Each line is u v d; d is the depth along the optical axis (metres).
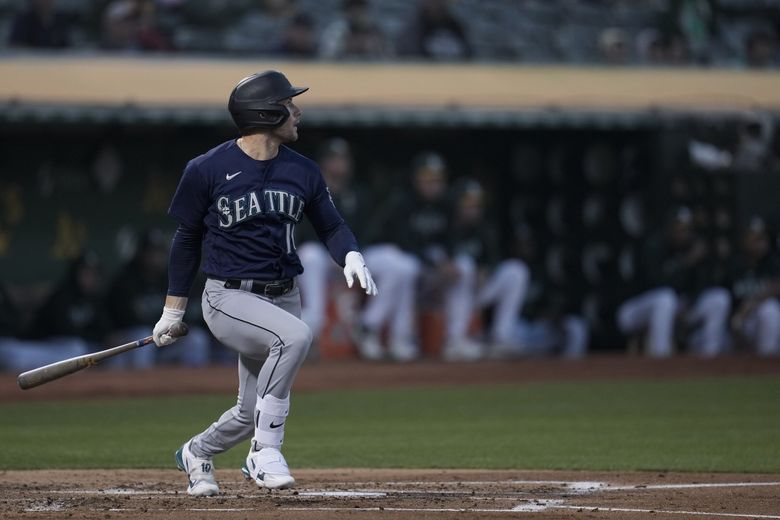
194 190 20.88
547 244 68.00
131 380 51.94
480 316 66.25
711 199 65.69
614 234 66.44
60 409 42.94
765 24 82.12
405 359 62.34
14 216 60.44
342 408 43.31
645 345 66.50
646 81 68.50
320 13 72.19
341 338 62.34
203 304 21.38
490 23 76.31
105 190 62.03
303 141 65.44
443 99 62.56
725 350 67.38
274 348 20.44
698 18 78.62
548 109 63.28
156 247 60.25
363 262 21.41
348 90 61.75
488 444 33.00
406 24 70.25
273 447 20.84
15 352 57.41
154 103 57.41
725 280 66.25
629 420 38.97
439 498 22.12
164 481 25.19
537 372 56.53
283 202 20.97
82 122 56.91
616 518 19.52
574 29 78.69
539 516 19.53
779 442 33.06
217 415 40.72
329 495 22.52
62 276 61.25
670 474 26.55
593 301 67.19
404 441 33.88
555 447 32.19
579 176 67.38
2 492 23.05
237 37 68.62
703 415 40.25
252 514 19.52
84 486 24.16
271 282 21.02
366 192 64.12
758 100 68.44
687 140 64.75
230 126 60.62
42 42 61.28
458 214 64.75
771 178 66.12
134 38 63.31
